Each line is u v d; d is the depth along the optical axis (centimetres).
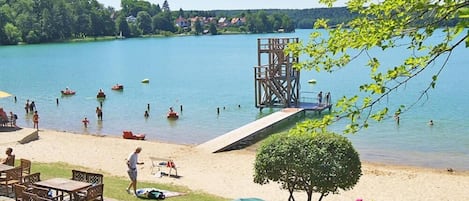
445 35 546
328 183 1619
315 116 4550
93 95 6538
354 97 614
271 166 1673
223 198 2005
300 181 1662
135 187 1830
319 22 705
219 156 3028
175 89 7062
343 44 611
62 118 4900
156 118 4812
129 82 8019
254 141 3544
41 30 18975
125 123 4588
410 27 556
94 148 3197
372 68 648
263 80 5006
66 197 1538
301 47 714
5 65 11069
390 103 5212
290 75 4906
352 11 638
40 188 1456
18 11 18988
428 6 530
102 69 10288
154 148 3253
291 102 5112
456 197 2219
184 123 4525
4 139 3256
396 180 2484
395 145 3375
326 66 713
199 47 17438
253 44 18812
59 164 2642
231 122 4541
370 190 2292
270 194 2159
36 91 6944
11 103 5881
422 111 4672
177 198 1877
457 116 4412
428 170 2722
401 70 571
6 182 1620
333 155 1636
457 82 6988
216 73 9312
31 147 3136
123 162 2803
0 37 17488
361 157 3061
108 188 1905
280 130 3953
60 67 10681
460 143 3412
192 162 2839
